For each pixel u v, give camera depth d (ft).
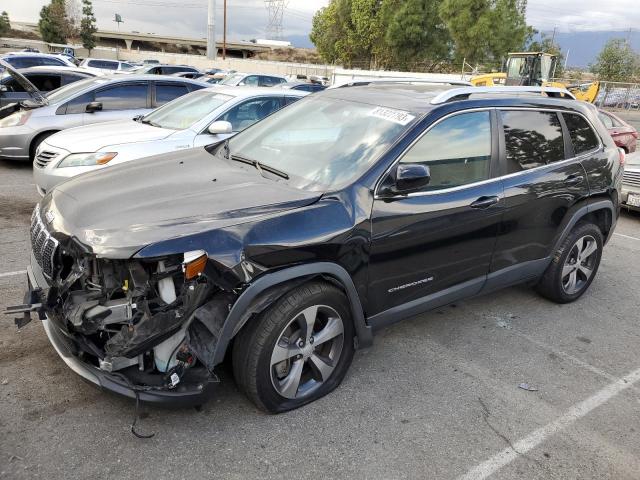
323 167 11.07
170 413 9.74
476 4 121.90
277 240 9.07
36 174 20.90
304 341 9.86
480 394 11.19
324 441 9.39
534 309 15.56
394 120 11.51
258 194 10.02
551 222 14.11
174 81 30.66
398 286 11.11
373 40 150.82
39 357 11.03
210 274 8.44
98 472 8.29
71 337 8.59
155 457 8.69
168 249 8.23
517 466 9.25
